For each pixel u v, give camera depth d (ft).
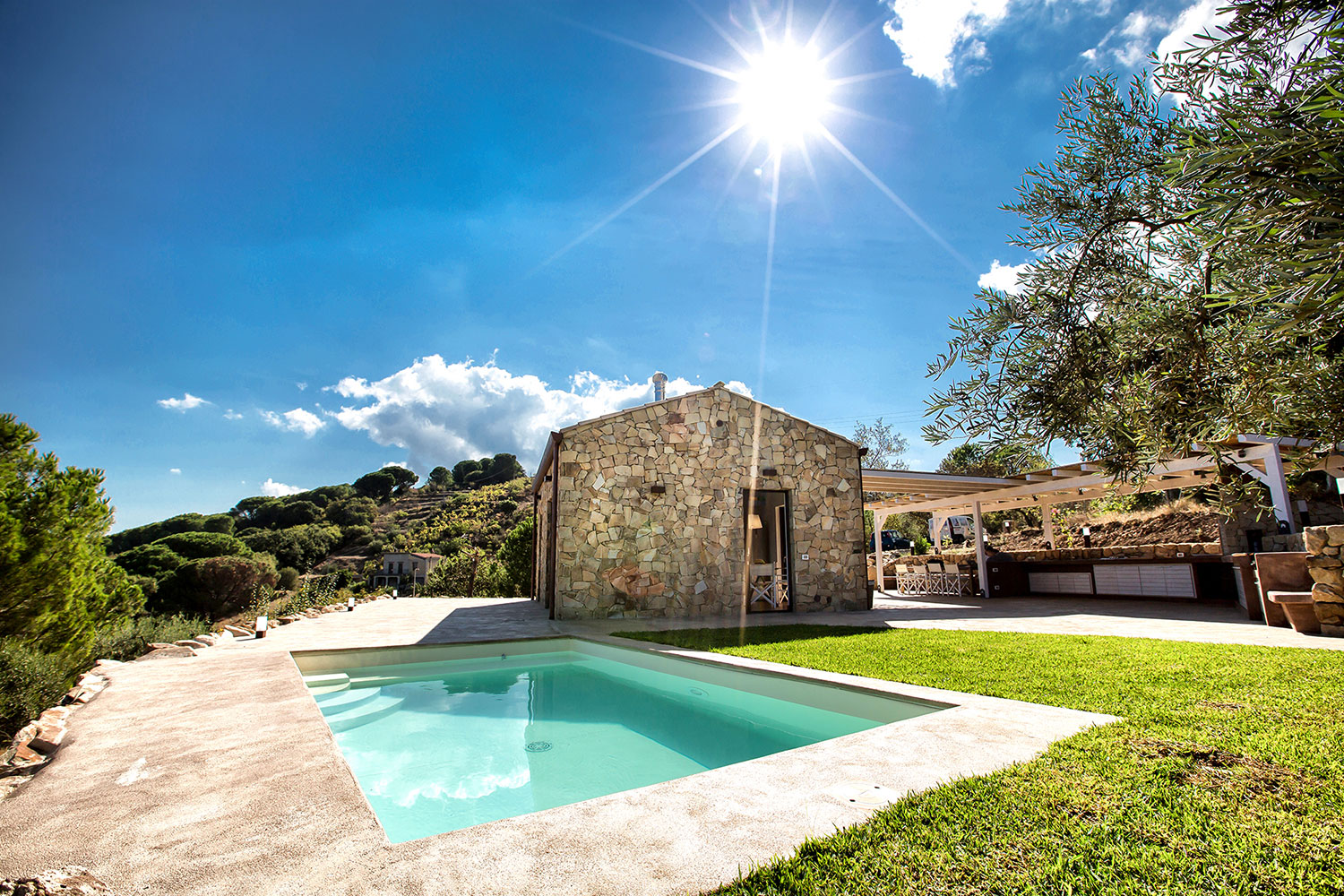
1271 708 11.46
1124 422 6.56
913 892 5.38
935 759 9.20
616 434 37.52
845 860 5.99
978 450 7.29
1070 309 6.97
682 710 19.13
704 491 38.58
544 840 6.72
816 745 10.05
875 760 9.24
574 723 17.76
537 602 52.95
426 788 12.70
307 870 6.16
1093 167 6.91
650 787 8.34
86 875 6.07
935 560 59.11
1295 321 4.17
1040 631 25.91
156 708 13.96
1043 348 7.00
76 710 14.10
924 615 35.55
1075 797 7.38
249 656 21.74
